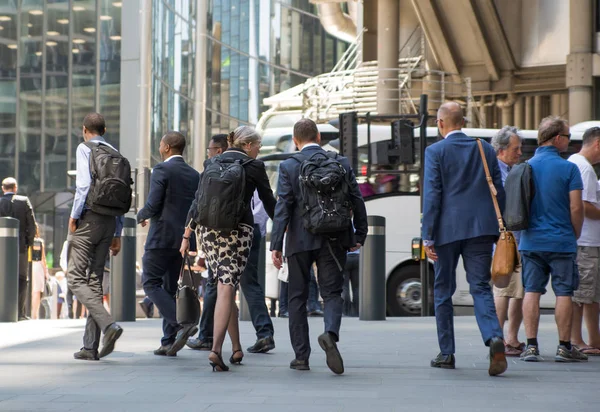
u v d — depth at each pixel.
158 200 11.55
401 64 40.38
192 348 12.40
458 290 22.92
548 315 20.55
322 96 38.62
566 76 36.22
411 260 22.95
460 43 37.84
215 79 66.00
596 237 11.70
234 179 9.79
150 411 7.43
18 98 54.69
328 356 9.70
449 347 10.42
